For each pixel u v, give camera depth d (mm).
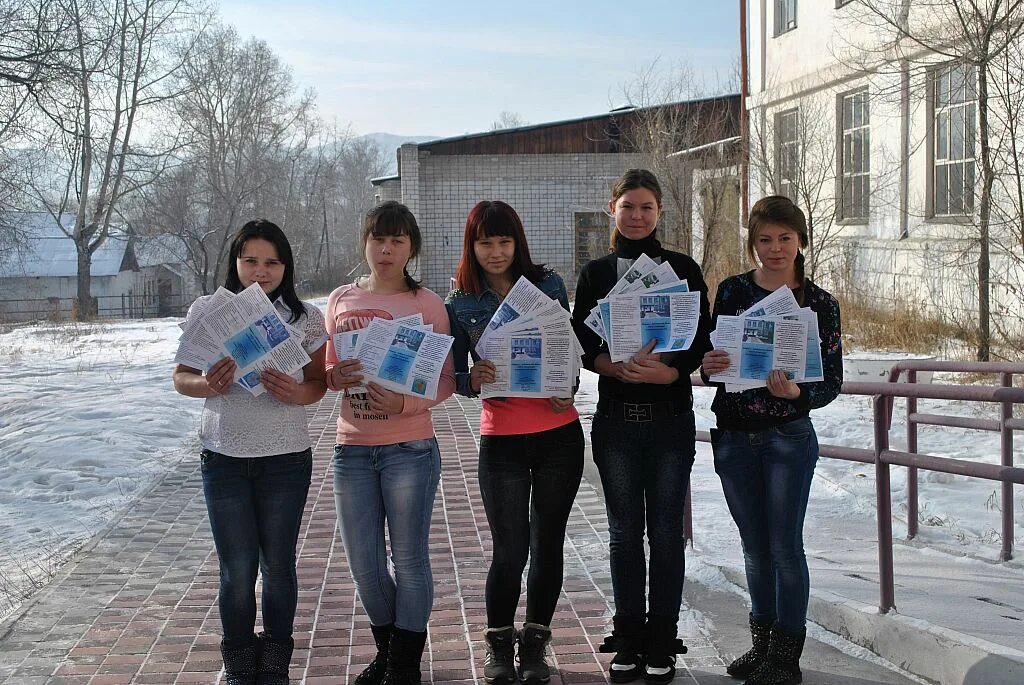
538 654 4422
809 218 17312
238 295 4086
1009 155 12617
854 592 5238
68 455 9805
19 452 10039
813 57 18422
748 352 4184
